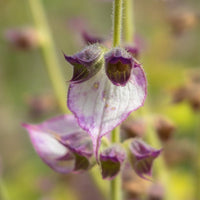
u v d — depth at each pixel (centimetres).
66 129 26
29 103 43
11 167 52
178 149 35
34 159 52
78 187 45
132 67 22
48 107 42
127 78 23
